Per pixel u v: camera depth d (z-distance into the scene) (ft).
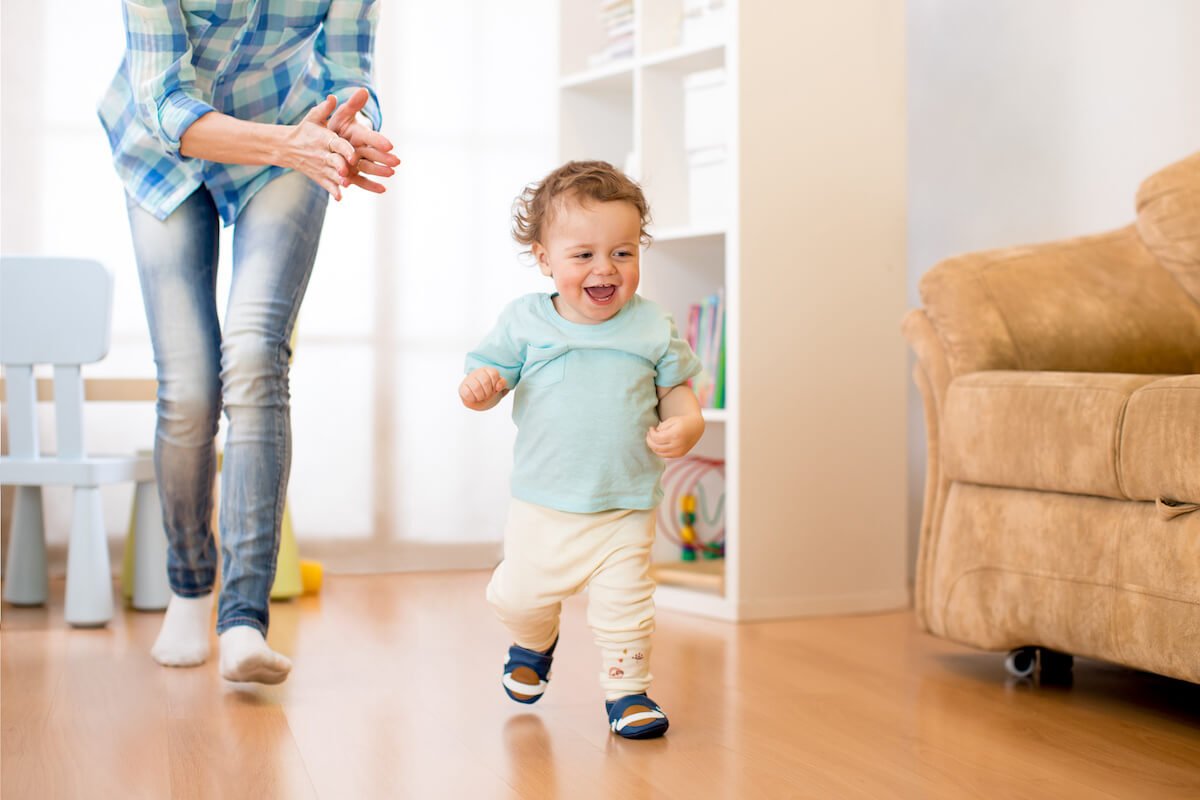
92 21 9.86
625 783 4.28
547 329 5.10
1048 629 5.80
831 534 8.41
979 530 6.24
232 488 5.56
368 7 5.84
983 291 6.56
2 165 9.71
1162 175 6.93
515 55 10.75
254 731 4.91
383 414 10.45
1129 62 8.15
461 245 10.62
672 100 8.95
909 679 6.19
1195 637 4.99
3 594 8.80
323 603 8.46
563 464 5.01
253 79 5.86
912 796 4.18
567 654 6.67
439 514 10.52
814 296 8.35
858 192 8.55
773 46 8.16
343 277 10.39
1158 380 5.35
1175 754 4.82
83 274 7.58
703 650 6.95
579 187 4.96
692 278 9.25
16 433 7.68
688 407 5.13
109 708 5.27
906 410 8.78
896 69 8.75
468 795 4.11
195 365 5.82
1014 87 9.05
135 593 8.17
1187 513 5.09
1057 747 4.89
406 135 10.53
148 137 5.73
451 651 6.69
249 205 5.79
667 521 9.41
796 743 4.87
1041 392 5.86
